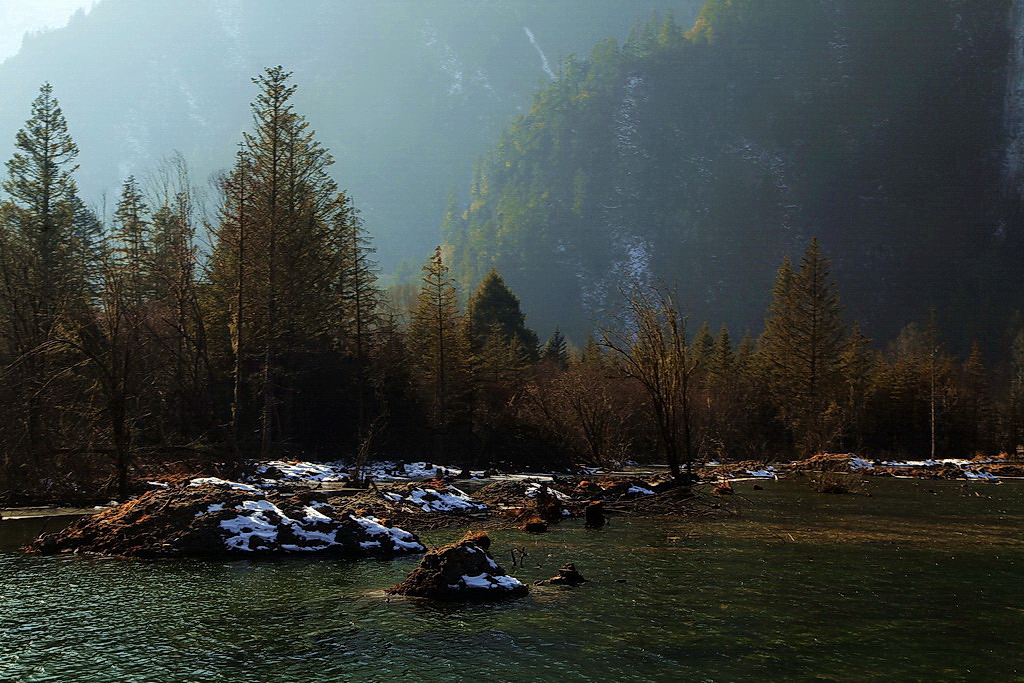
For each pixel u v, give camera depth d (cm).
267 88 5362
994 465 6031
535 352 10338
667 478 3831
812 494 3794
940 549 2114
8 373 3059
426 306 6656
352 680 1065
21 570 1730
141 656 1154
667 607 1454
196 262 4984
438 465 5512
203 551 1891
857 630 1316
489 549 2070
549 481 3825
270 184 5303
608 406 5747
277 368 5075
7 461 2761
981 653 1202
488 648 1201
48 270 4516
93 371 3384
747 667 1130
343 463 5231
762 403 8562
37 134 5344
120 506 2158
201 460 3422
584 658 1161
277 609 1412
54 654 1160
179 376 4528
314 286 5619
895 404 8888
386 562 1848
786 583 1666
